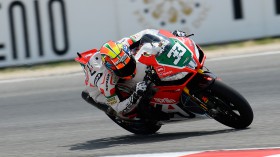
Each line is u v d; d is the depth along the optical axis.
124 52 18.75
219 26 40.28
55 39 39.97
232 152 16.86
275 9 40.38
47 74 37.38
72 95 31.52
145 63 18.66
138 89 18.81
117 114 20.66
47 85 34.56
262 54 35.84
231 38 40.41
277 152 16.28
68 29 40.00
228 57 36.38
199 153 17.14
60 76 36.44
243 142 18.02
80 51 40.12
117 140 21.30
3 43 39.84
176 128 22.41
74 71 37.28
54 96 31.78
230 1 40.22
